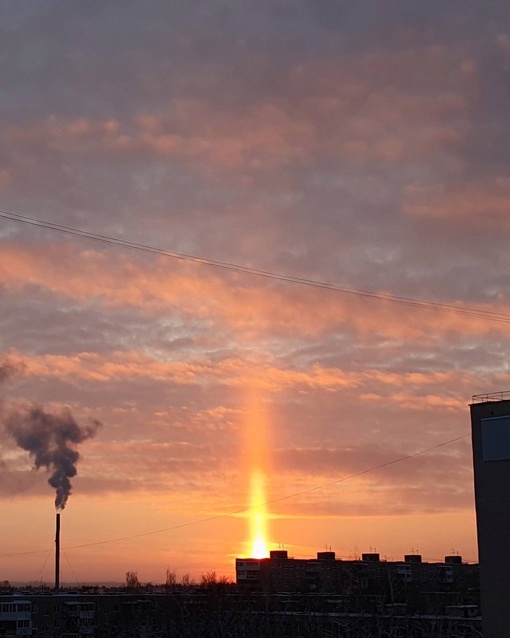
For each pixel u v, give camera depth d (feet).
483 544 229.45
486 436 232.53
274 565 652.48
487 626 224.94
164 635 384.68
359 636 315.58
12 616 438.40
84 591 542.57
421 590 569.64
